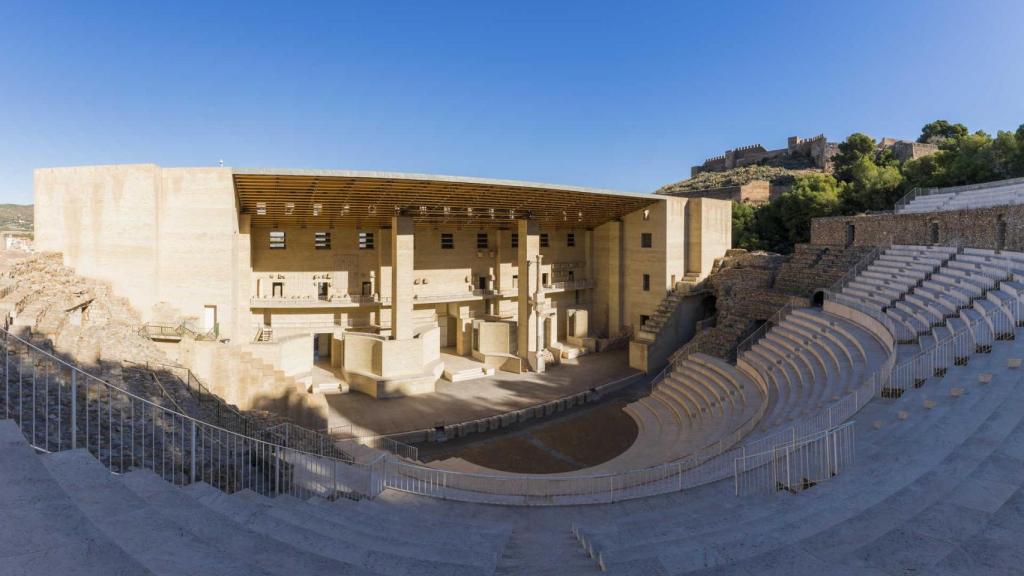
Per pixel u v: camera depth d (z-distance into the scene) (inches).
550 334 1808.6
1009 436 381.7
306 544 301.4
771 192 3129.9
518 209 1621.6
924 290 1015.6
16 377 480.1
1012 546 244.2
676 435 1042.1
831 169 3442.4
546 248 2007.9
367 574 256.1
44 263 1038.4
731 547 281.4
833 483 382.0
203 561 218.1
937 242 1358.3
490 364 1651.1
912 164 2134.6
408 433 1131.3
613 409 1344.7
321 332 1567.4
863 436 506.0
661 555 278.7
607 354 1861.5
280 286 1565.0
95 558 189.9
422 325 1712.6
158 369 784.9
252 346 1217.4
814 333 1116.5
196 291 1159.6
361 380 1397.6
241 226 1376.7
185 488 369.1
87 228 1128.2
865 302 1129.4
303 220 1505.9
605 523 433.4
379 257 1611.7
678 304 1787.6
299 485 540.7
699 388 1238.9
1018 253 963.3
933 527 268.1
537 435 1175.6
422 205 1444.4
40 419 438.3
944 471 347.3
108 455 434.3
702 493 540.1
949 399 526.6
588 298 2112.5
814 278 1540.4
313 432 884.6
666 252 1840.6
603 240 2052.2
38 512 213.0
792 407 794.2
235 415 775.1
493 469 991.6
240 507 351.3
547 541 411.5
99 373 636.1
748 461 598.5
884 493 335.9
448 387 1464.1
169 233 1150.3
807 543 273.0
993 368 566.3
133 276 1129.4
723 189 3171.8
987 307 793.6
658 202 1835.6
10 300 729.0
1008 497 291.7
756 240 2437.3
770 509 369.4
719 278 1838.1
